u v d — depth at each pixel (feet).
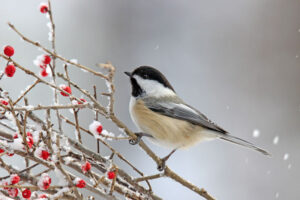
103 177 15.21
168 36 51.93
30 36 45.19
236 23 52.95
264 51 50.98
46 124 14.48
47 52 14.97
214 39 51.98
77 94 43.09
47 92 39.06
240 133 45.21
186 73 49.32
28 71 14.46
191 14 53.62
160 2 53.67
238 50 51.34
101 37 50.90
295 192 39.73
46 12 15.39
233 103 47.21
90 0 52.29
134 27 52.13
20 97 14.23
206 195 19.20
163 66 49.90
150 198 17.66
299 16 51.93
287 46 50.88
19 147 14.28
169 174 18.85
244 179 40.88
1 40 43.80
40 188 13.82
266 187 40.29
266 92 48.03
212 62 50.31
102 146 39.11
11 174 14.32
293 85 48.03
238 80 49.16
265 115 46.34
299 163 42.09
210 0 54.44
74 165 16.26
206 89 48.32
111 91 16.03
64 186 14.26
